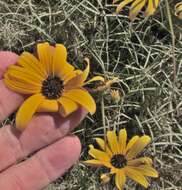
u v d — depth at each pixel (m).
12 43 0.23
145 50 0.23
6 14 0.23
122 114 0.22
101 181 0.22
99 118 0.23
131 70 0.23
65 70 0.18
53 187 0.22
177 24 0.23
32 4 0.24
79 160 0.23
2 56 0.18
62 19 0.23
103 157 0.20
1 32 0.23
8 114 0.18
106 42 0.23
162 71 0.23
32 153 0.19
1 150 0.18
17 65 0.18
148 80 0.23
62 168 0.18
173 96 0.23
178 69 0.22
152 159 0.22
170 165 0.23
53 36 0.23
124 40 0.23
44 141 0.18
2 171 0.18
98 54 0.23
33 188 0.18
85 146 0.23
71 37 0.23
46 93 0.18
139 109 0.23
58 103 0.17
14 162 0.18
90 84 0.23
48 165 0.18
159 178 0.23
